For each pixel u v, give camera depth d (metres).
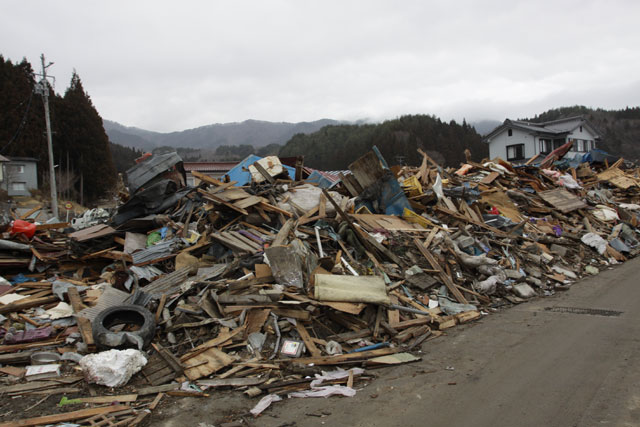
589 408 4.39
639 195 21.50
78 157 47.09
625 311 8.07
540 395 4.75
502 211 15.17
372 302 7.06
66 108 46.72
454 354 6.26
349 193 13.97
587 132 42.47
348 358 5.96
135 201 11.06
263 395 5.04
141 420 4.43
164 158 12.30
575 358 5.80
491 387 5.03
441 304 8.54
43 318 6.84
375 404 4.71
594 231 15.48
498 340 6.79
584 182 22.67
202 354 5.90
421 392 4.98
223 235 9.32
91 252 9.40
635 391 4.73
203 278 7.80
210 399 4.96
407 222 12.05
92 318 6.75
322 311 7.07
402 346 6.63
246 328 6.45
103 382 5.08
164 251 9.15
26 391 5.04
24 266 8.85
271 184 12.24
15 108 41.41
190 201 11.54
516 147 40.25
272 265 7.45
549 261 11.85
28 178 40.62
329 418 4.42
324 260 8.07
